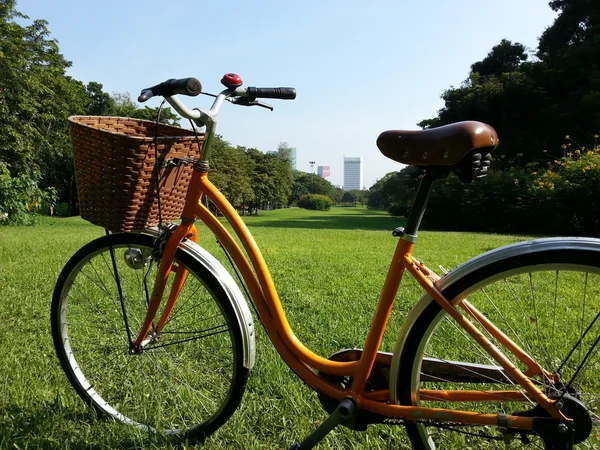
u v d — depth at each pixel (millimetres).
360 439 1838
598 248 1295
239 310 1756
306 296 3883
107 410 2018
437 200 16625
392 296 1526
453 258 6359
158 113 1636
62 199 32469
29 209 13531
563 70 21578
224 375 2258
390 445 1815
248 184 35781
